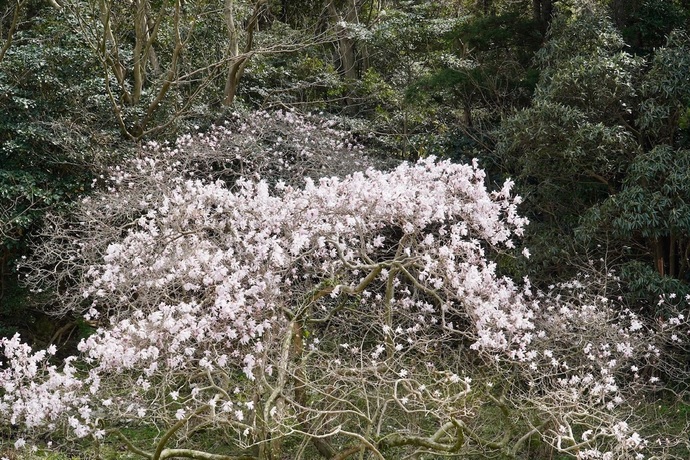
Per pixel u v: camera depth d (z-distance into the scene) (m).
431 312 7.11
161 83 11.95
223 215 6.52
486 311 5.59
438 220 6.10
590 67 9.00
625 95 9.02
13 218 9.31
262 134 11.00
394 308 6.81
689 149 8.79
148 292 5.82
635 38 10.53
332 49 16.61
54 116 10.22
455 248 5.90
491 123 12.27
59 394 5.34
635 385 7.64
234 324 5.50
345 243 6.54
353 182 6.09
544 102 9.00
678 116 8.93
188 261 5.59
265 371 5.52
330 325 7.42
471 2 16.23
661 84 8.73
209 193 6.41
